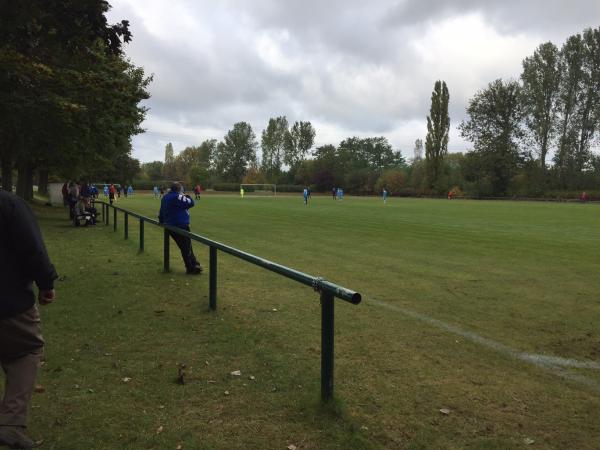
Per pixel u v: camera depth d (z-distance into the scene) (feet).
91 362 15.38
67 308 21.57
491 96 256.11
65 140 60.85
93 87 49.34
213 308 21.53
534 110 249.75
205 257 38.06
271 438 10.92
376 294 25.77
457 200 221.87
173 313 21.13
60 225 62.95
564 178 246.47
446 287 27.73
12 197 9.73
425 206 139.64
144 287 26.08
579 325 20.48
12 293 9.66
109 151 94.94
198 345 17.11
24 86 41.55
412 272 32.45
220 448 10.50
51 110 47.09
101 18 25.57
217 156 448.24
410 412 12.34
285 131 418.72
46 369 14.69
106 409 12.23
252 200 177.06
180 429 11.28
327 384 12.19
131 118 56.44
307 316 20.98
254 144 444.55
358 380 14.32
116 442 10.68
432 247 45.32
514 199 239.09
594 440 11.19
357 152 487.20
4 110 44.62
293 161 418.31
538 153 255.91
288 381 14.02
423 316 21.45
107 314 20.80
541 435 11.36
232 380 14.11
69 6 24.85
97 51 45.57
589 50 242.17
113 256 36.68
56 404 12.44
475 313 22.16
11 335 9.84
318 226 66.85
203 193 298.15
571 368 15.66
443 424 11.76
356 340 18.04
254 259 15.80
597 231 62.54
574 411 12.61
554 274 32.04
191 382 13.96
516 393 13.66
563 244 48.24
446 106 276.00
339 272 32.27
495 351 17.15
